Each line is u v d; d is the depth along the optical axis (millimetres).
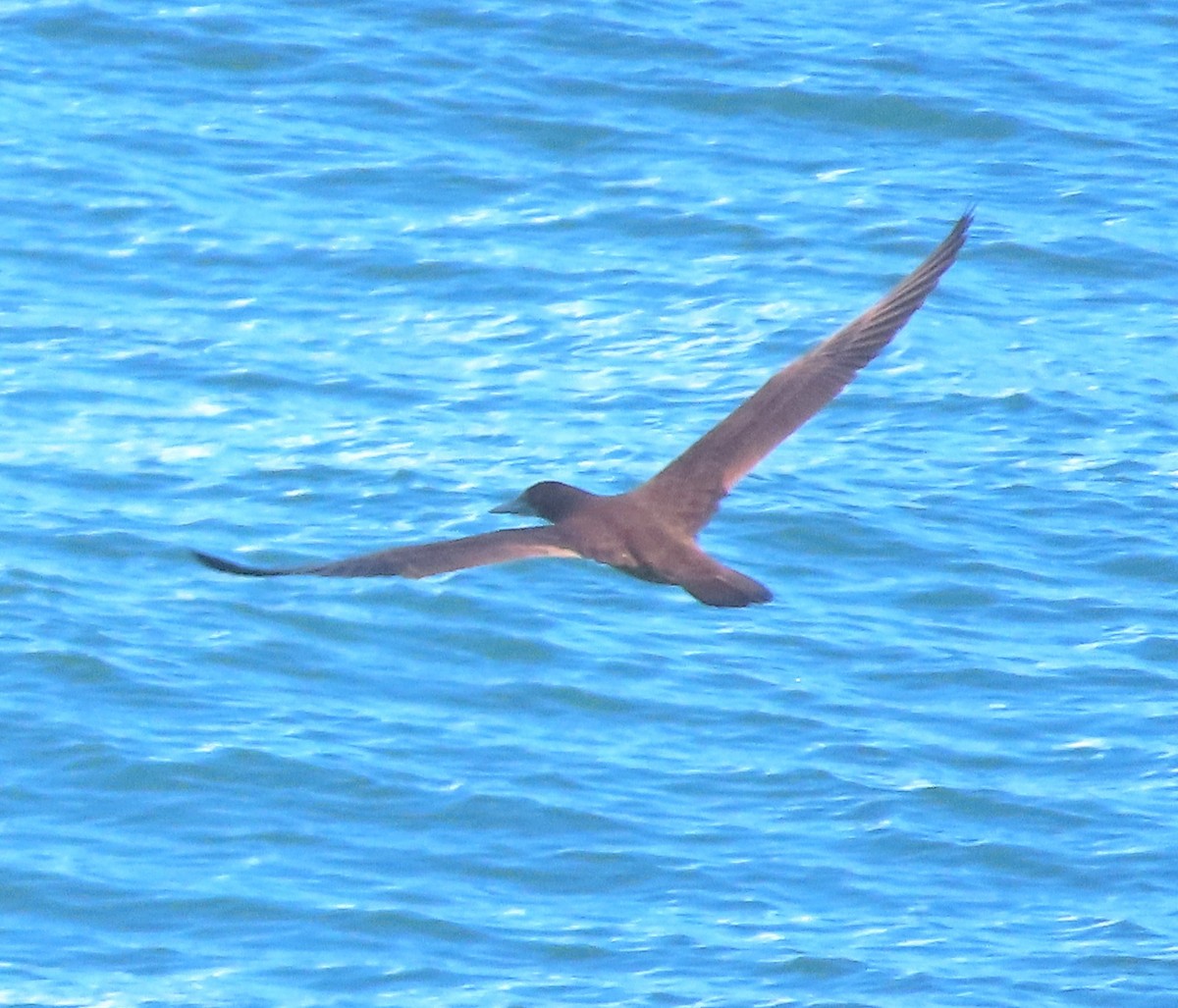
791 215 56062
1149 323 53219
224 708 38812
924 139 60562
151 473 45125
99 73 60281
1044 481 46781
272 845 35750
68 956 33406
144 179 55656
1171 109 62844
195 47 61594
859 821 36781
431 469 45344
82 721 38156
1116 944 34094
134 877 34906
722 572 15461
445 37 63156
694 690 39969
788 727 39094
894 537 44562
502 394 48219
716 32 64500
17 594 41188
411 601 42031
